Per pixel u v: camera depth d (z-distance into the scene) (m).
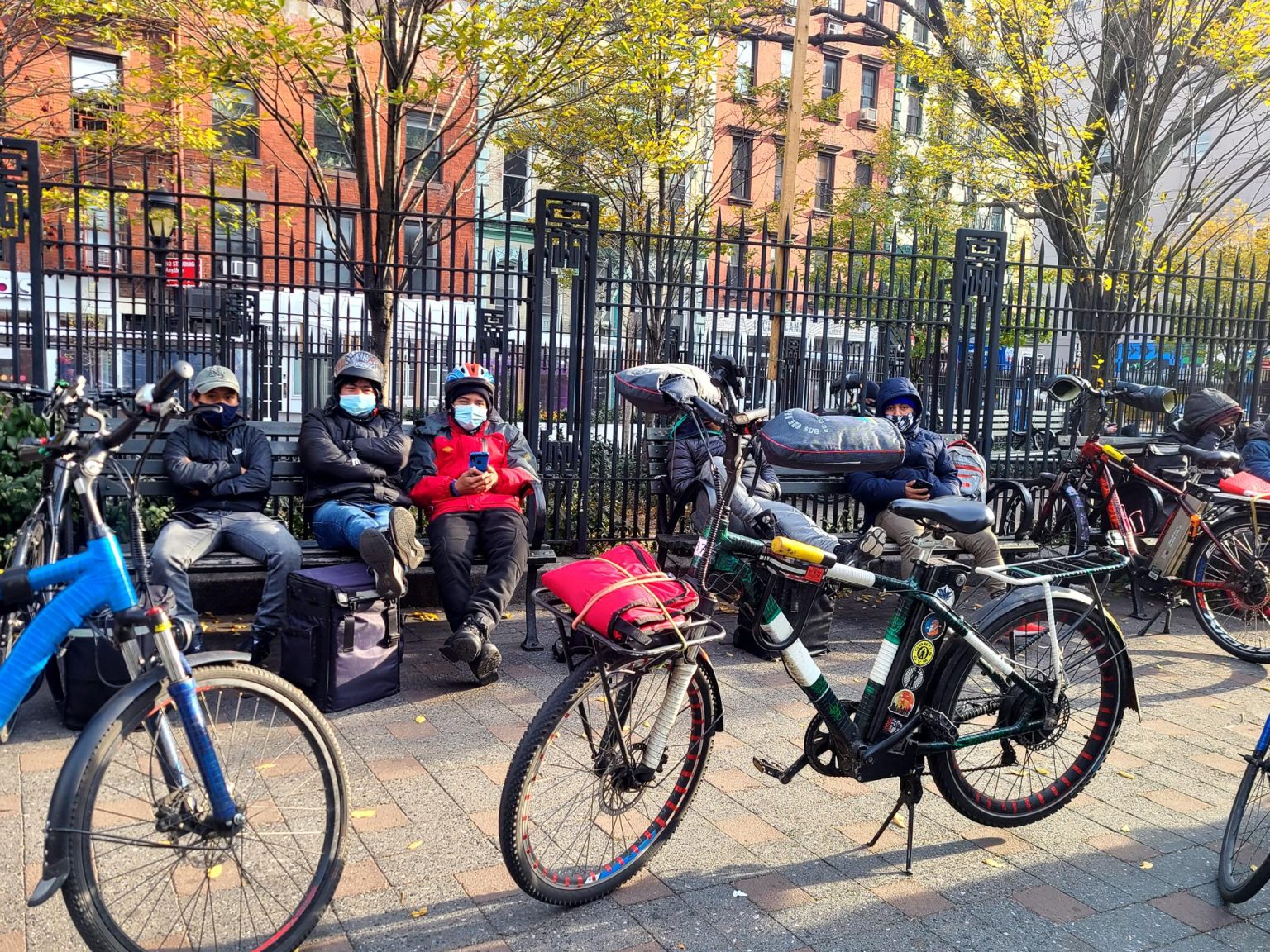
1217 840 3.64
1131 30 9.60
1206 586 5.98
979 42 10.91
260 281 6.08
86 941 2.35
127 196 7.10
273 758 2.68
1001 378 11.32
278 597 4.87
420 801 3.66
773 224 15.67
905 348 7.60
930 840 3.54
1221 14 9.47
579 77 8.73
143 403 2.51
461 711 4.58
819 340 9.66
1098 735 3.71
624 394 5.75
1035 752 3.72
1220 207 11.01
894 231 7.51
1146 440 7.96
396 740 4.22
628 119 12.14
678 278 8.14
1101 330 9.02
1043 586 3.47
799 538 5.36
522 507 5.62
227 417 5.18
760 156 20.77
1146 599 7.37
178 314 6.03
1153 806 3.91
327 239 14.14
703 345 7.99
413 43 7.99
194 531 4.85
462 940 2.81
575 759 3.10
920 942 2.90
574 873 3.04
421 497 5.29
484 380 5.42
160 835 2.51
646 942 2.84
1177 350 9.09
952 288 7.69
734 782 3.94
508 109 8.43
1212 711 5.04
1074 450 7.74
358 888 3.06
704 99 13.21
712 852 3.38
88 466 2.51
